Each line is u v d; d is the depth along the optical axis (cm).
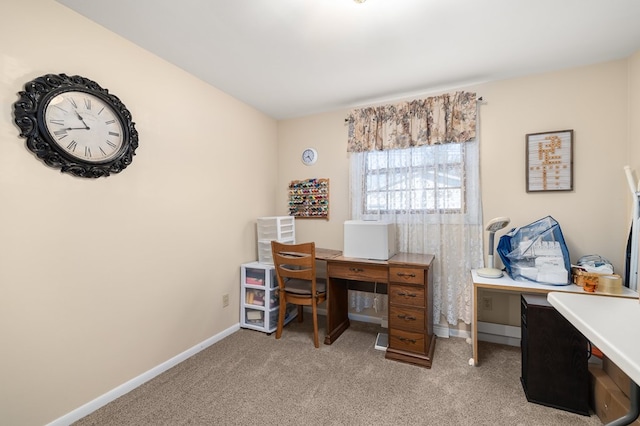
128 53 185
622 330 80
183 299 223
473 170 249
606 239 212
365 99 285
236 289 278
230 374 201
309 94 273
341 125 310
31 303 141
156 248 203
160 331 204
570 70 222
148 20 166
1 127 131
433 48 196
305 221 328
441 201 260
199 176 238
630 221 200
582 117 219
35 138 139
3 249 132
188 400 173
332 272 247
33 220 142
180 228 221
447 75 235
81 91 157
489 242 230
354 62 215
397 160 278
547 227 209
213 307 250
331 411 163
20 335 138
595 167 215
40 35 143
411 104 269
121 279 181
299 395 177
